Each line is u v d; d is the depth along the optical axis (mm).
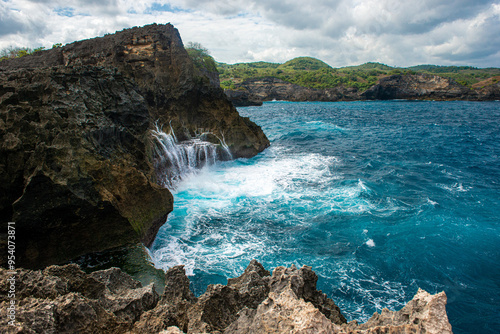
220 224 18156
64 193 11781
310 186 24031
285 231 17438
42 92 14539
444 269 14398
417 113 91688
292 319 4582
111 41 34656
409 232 17234
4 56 60781
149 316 6457
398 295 12867
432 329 4520
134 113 19891
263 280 8641
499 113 90750
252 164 30672
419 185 24688
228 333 5695
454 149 38906
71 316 5547
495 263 14844
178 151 25672
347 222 18359
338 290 13031
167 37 32812
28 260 11578
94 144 14797
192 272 13781
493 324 11609
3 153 11719
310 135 48062
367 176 26828
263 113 94375
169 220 18531
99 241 13164
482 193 22922
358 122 68562
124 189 14570
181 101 30578
